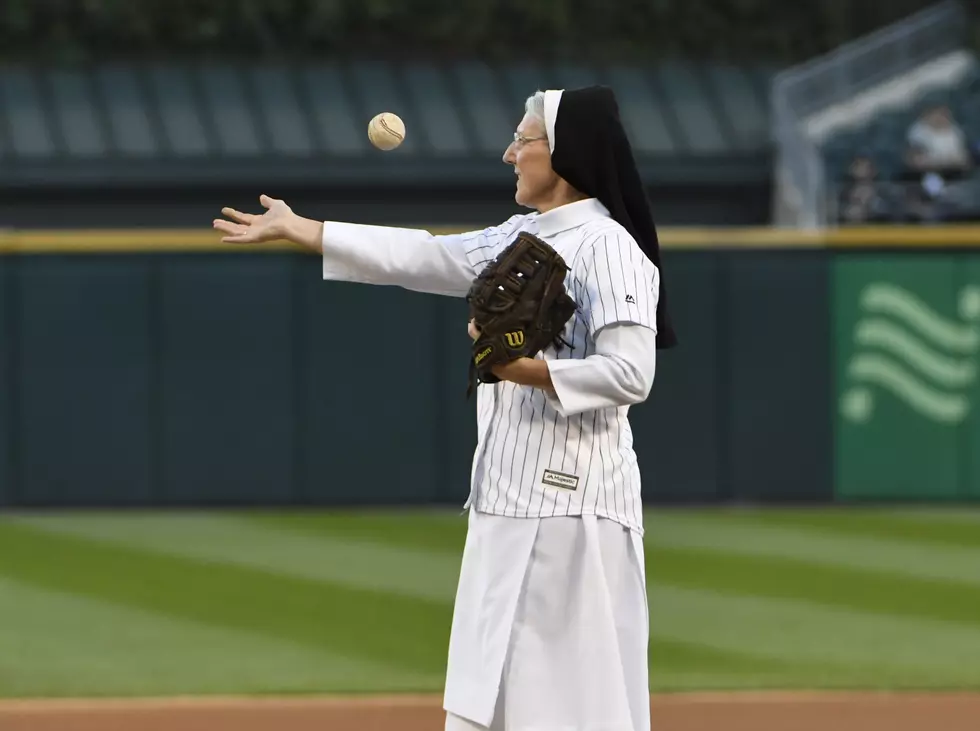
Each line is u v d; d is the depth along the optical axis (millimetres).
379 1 80750
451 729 14344
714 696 23719
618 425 14438
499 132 76625
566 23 81875
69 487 44000
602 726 13922
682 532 40375
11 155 72438
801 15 82375
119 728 22078
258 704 23141
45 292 43781
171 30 79500
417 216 74562
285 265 44156
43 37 78250
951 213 65938
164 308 44031
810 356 44844
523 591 14070
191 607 31172
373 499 44469
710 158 74625
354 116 77000
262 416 44281
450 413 44469
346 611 30703
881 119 70375
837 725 22344
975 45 75375
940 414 45031
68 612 30781
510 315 13508
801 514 43500
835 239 44719
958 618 30250
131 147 73812
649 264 14219
